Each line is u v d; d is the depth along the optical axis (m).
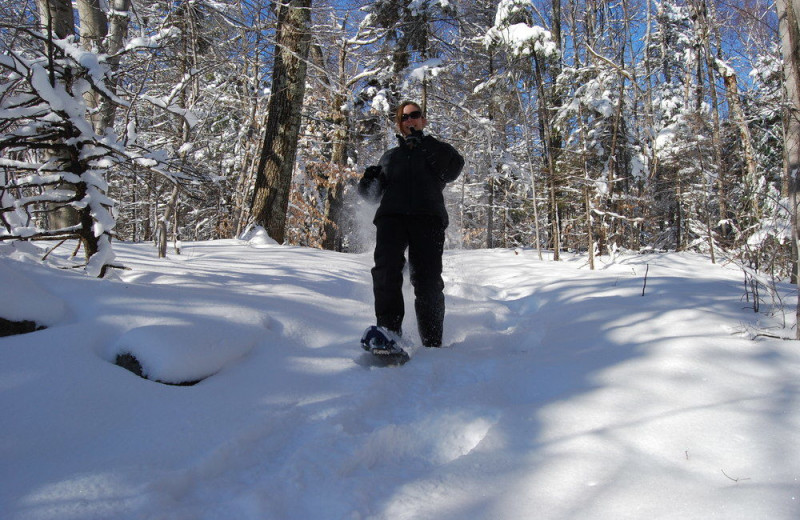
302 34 7.42
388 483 1.33
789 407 1.52
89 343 1.79
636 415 1.55
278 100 7.29
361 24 12.87
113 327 1.91
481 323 3.29
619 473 1.25
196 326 2.00
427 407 1.81
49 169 2.60
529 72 9.66
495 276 5.54
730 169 7.34
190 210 13.53
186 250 4.88
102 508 1.08
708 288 3.61
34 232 2.56
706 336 2.19
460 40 14.09
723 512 1.05
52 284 2.12
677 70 15.77
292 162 7.39
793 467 1.21
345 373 2.02
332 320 2.69
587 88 10.34
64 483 1.15
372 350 2.14
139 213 15.63
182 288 2.50
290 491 1.26
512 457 1.39
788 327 2.40
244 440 1.46
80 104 2.55
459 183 15.93
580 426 1.52
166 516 1.11
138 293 2.23
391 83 13.11
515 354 2.53
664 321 2.51
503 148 15.51
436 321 2.58
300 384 1.87
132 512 1.09
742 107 7.85
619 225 8.18
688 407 1.57
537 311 3.60
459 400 1.83
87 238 2.71
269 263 4.23
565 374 1.96
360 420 1.68
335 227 14.27
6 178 2.75
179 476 1.25
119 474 1.21
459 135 15.05
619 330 2.46
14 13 3.56
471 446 1.59
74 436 1.36
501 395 1.91
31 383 1.53
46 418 1.40
